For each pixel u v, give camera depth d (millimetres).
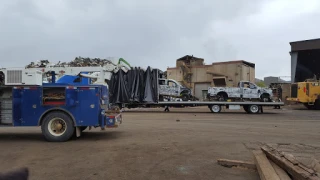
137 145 8703
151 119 17859
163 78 26875
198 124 14805
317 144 8766
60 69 22719
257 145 8688
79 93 9531
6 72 9273
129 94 25062
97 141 9445
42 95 9453
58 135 9375
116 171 5926
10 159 6961
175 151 7824
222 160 6367
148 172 5855
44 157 7156
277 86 34188
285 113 24297
